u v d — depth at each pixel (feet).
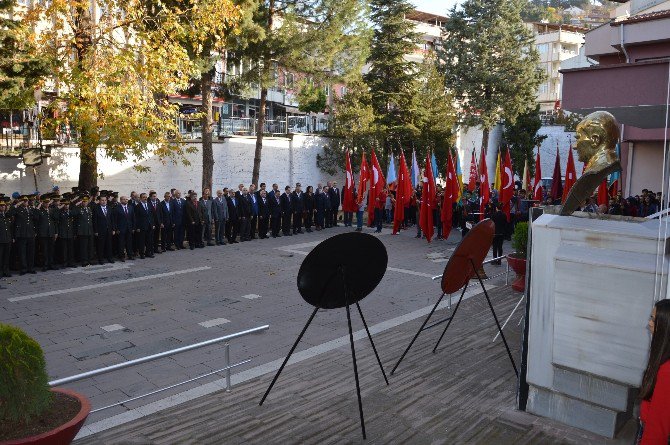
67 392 14.55
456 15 128.77
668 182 16.42
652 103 24.30
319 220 72.74
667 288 14.74
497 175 65.21
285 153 84.79
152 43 51.75
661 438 9.32
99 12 69.51
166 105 54.49
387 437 17.02
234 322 31.99
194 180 71.77
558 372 17.35
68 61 50.16
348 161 71.61
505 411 18.69
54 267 46.47
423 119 103.76
